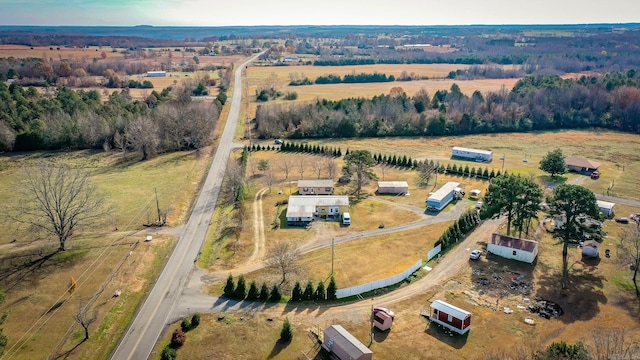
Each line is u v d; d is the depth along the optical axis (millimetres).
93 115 161125
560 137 170375
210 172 131500
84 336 60781
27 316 64375
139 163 139875
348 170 114688
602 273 76188
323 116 178750
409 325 63062
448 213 102000
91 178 124250
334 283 68812
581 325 62844
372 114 183500
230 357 56906
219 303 68125
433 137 174375
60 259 79875
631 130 177125
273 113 179625
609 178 123750
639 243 77438
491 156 143250
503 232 91750
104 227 93250
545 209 99250
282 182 122562
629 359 49281
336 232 93000
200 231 93500
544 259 81188
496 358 52875
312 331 61719
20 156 145500
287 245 81125
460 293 70688
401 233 92188
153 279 75000
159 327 62781
